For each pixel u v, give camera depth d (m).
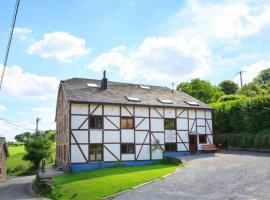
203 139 31.73
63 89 28.22
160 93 33.00
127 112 27.84
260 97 30.03
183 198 12.49
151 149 28.41
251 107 30.48
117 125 27.14
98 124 26.42
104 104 26.75
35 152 44.66
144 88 33.12
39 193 21.73
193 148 30.78
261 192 12.06
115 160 26.58
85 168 25.23
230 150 31.56
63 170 27.27
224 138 33.72
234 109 33.44
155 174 19.28
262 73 66.50
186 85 57.75
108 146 26.48
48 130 68.06
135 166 25.92
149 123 28.77
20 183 31.27
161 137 29.16
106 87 29.88
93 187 16.97
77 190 17.11
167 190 14.34
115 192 15.28
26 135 112.06
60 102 32.41
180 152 29.94
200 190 13.62
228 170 18.05
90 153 25.70
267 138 27.61
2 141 40.59
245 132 31.53
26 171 44.88
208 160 23.81
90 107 26.22
